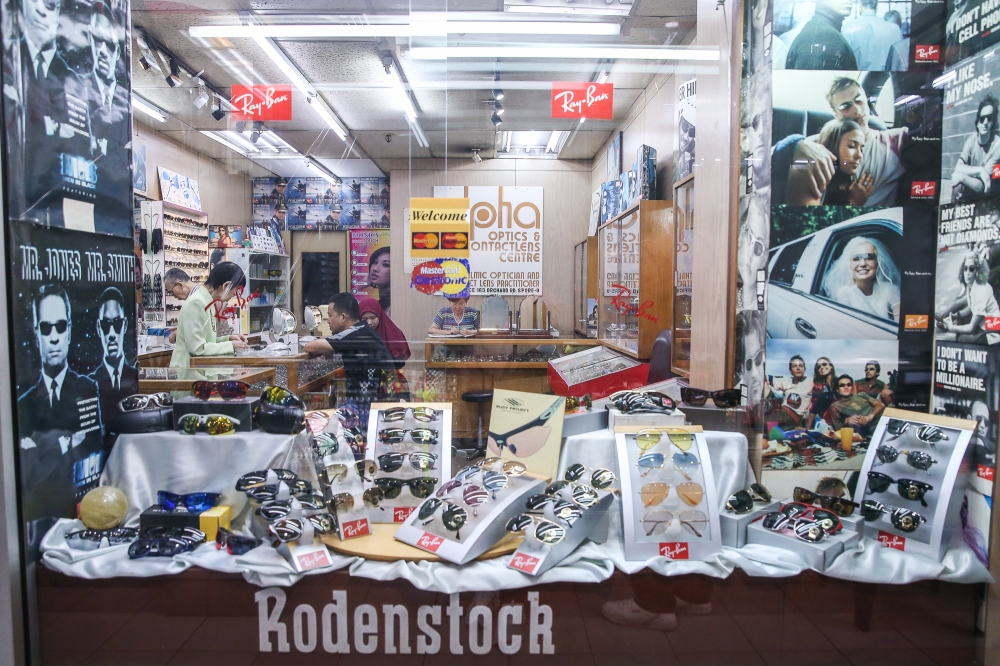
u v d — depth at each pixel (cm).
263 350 233
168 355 238
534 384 230
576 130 258
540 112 257
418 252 256
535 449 142
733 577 121
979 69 137
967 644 124
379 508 135
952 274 145
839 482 151
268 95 303
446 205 255
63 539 129
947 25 145
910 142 148
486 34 225
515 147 271
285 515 123
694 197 201
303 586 120
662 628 121
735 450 142
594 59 236
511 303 263
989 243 135
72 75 138
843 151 148
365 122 318
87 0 142
